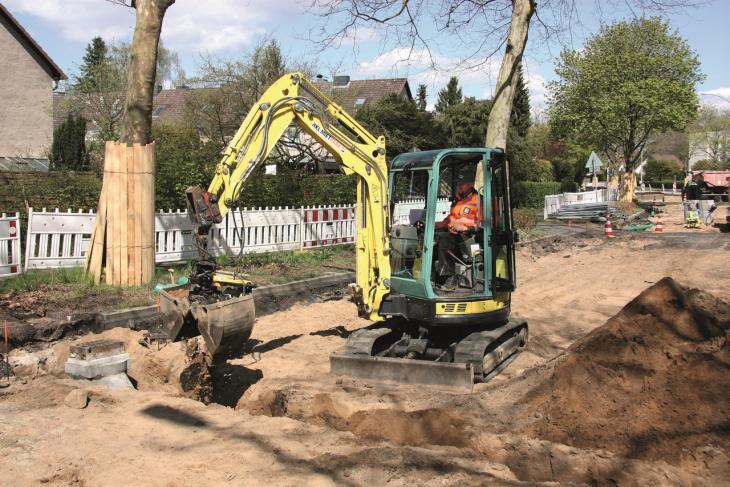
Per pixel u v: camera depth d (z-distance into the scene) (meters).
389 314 7.82
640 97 35.06
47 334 8.51
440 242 7.75
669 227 26.84
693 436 5.20
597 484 4.96
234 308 6.77
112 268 10.75
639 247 19.81
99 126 27.77
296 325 10.30
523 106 42.94
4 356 7.88
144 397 6.69
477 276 7.67
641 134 40.19
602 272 15.84
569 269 16.52
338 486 4.75
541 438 5.62
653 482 4.81
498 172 7.91
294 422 6.10
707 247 19.16
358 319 10.83
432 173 7.42
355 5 15.80
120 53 30.39
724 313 6.50
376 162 7.98
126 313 9.30
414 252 7.75
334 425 6.43
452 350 7.79
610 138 38.94
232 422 6.05
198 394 7.64
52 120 27.53
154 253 11.21
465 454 5.39
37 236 11.35
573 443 5.51
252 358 8.41
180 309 6.82
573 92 38.03
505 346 8.20
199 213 7.07
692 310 6.57
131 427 5.82
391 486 4.75
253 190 17.12
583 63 37.12
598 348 6.48
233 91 23.55
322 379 7.45
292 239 15.59
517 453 5.38
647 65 35.78
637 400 5.82
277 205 17.88
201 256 7.27
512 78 15.70
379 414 6.27
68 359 7.62
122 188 10.70
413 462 5.12
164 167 15.09
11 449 5.24
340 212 16.92
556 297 12.95
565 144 54.19
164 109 40.09
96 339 8.61
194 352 7.65
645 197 54.94
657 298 6.81
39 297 9.73
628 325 6.66
